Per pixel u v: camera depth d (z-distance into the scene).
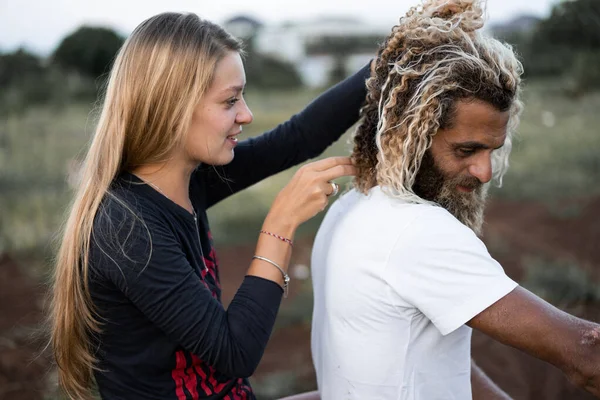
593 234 5.30
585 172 7.31
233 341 1.35
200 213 1.69
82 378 1.51
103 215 1.37
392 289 1.29
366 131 1.46
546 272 4.19
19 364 3.26
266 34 25.72
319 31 25.86
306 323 4.11
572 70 12.58
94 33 16.70
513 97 1.32
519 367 3.22
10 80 14.50
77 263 1.39
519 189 6.88
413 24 1.38
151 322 1.41
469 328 1.39
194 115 1.43
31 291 4.41
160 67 1.39
